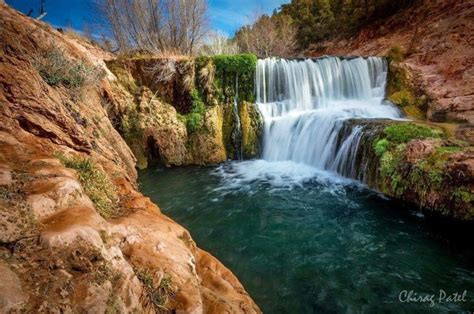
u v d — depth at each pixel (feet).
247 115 36.24
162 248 8.69
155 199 25.54
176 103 36.32
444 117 29.89
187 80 35.73
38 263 5.48
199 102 36.04
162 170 32.99
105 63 34.94
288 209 23.09
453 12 40.40
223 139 36.04
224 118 36.52
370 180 25.68
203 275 9.93
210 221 21.61
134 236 8.61
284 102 38.52
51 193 7.19
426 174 21.13
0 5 17.31
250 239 19.12
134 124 33.24
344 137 28.89
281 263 16.58
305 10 76.43
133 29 45.47
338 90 40.91
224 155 35.58
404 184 22.65
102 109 23.44
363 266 16.24
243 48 68.13
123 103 33.14
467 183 19.06
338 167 29.22
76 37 40.42
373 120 29.12
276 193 26.08
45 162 9.14
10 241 5.69
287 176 29.86
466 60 33.53
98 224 7.07
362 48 55.11
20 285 4.96
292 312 13.03
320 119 32.35
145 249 8.29
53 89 15.26
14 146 9.55
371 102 38.65
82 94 18.97
